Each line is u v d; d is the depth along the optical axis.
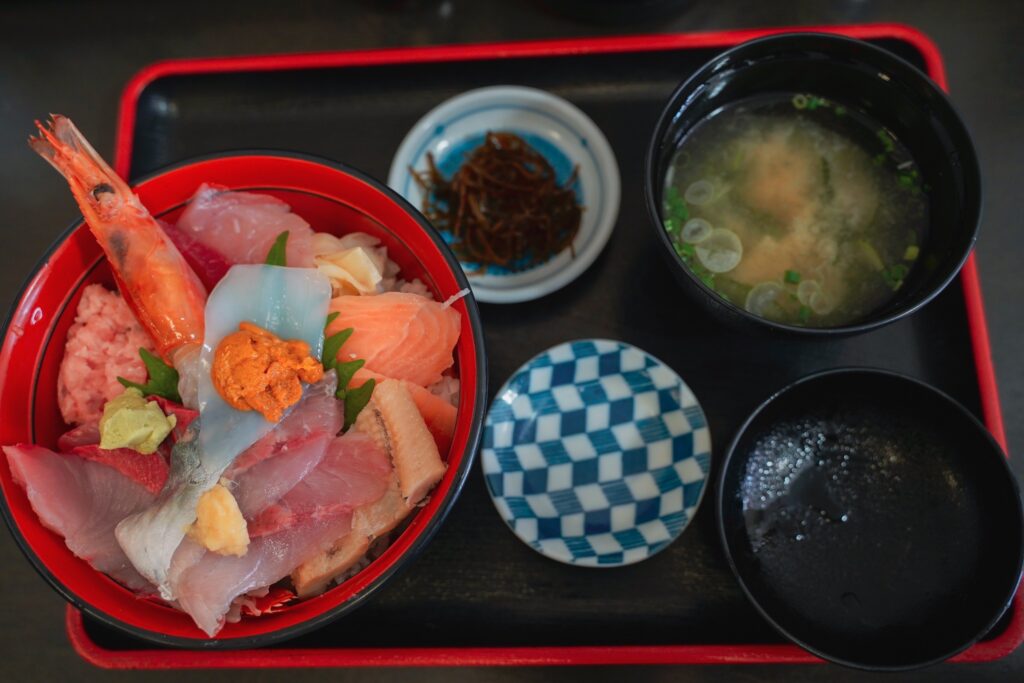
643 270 0.39
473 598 0.36
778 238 0.38
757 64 0.36
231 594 0.29
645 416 0.38
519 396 0.38
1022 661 0.35
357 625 0.36
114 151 0.43
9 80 0.44
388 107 0.42
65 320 0.33
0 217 0.42
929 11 0.43
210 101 0.43
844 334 0.33
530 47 0.41
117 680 0.36
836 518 0.35
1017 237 0.40
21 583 0.37
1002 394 0.38
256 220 0.34
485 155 0.41
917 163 0.37
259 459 0.30
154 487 0.30
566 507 0.37
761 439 0.36
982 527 0.34
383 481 0.30
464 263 0.41
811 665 0.35
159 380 0.32
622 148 0.41
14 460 0.30
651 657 0.34
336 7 0.45
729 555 0.33
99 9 0.45
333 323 0.32
